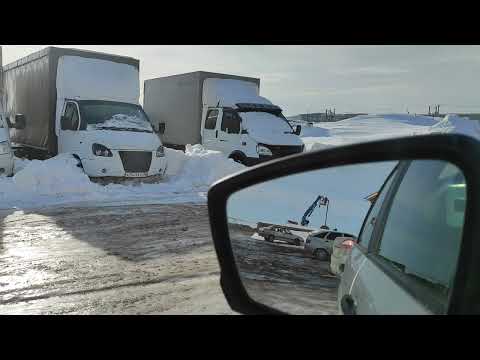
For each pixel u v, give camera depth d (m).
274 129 15.12
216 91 16.00
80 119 12.01
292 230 4.00
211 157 14.10
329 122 49.06
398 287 1.58
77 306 4.54
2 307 4.49
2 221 8.29
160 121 18.45
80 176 11.25
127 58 13.71
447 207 1.57
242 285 1.73
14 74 15.49
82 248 6.64
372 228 2.45
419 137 1.21
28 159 14.35
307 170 1.43
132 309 4.47
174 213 9.30
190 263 6.02
